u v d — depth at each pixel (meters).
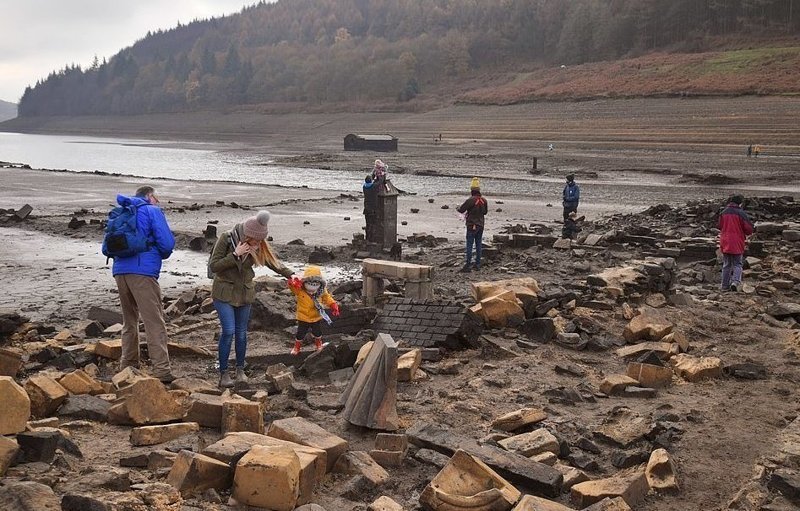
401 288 13.25
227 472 5.13
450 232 25.78
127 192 42.12
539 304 11.05
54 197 38.81
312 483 5.25
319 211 32.50
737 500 5.46
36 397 6.44
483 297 11.06
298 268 18.38
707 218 25.53
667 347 9.38
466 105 161.88
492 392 7.93
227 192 43.31
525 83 172.75
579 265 16.91
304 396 7.68
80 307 14.02
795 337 10.34
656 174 62.16
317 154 95.69
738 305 12.66
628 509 5.10
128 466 5.48
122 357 8.48
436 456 6.02
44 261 19.62
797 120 93.50
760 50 140.12
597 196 43.75
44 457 5.18
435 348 9.24
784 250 18.59
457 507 5.12
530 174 63.12
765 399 7.97
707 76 128.00
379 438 6.18
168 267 18.69
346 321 10.41
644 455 6.25
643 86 131.62
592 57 192.88
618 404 7.72
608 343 9.88
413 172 65.50
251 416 6.31
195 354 9.25
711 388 8.34
